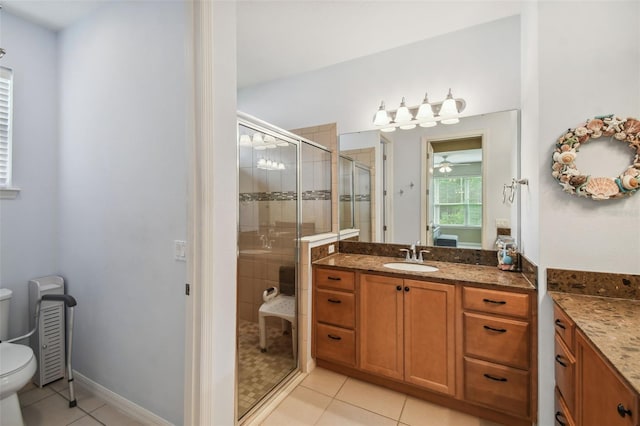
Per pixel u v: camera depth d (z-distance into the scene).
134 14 1.58
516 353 1.56
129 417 1.62
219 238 1.27
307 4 1.88
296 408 1.78
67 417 1.63
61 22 1.96
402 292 1.89
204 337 1.23
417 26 2.13
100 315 1.81
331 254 2.56
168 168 1.44
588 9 1.34
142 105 1.55
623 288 1.29
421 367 1.83
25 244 1.97
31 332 1.81
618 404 0.79
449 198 2.26
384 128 2.49
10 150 1.92
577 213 1.36
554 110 1.39
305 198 2.79
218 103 1.25
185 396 1.27
